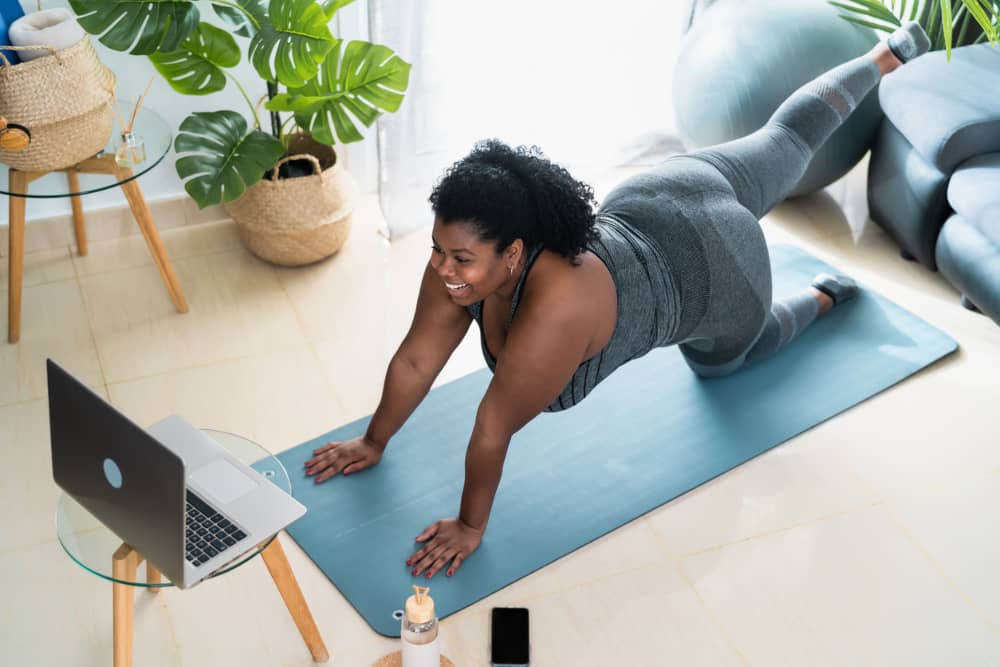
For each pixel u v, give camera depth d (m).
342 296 3.11
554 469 2.55
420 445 2.61
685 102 3.31
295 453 2.58
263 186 2.95
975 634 2.21
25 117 2.46
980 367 2.86
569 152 3.57
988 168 2.86
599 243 2.15
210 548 1.77
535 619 2.22
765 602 2.27
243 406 2.73
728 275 2.39
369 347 2.93
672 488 2.50
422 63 3.07
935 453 2.61
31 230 3.18
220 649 2.15
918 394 2.78
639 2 3.36
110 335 2.94
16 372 2.81
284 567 1.96
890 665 2.15
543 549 2.35
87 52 2.56
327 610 2.23
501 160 1.94
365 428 2.66
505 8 3.18
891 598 2.28
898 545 2.39
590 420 2.69
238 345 2.92
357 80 2.90
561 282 2.01
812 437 2.65
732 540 2.40
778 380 2.81
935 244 3.09
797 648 2.18
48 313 3.00
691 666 2.14
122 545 1.79
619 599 2.27
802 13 3.20
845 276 3.06
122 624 1.88
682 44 3.36
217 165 2.80
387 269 3.21
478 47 3.21
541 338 2.01
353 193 3.19
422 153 3.25
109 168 2.67
